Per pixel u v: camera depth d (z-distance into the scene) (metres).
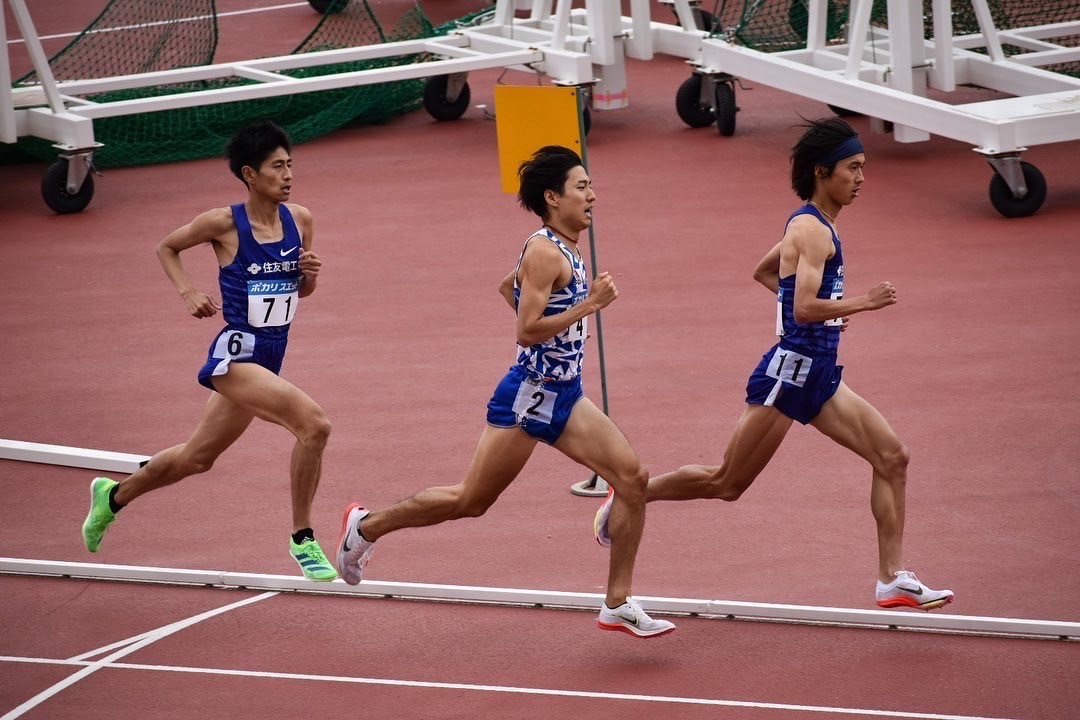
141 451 32.78
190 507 29.81
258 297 24.17
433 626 24.61
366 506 29.41
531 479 30.70
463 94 66.69
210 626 24.81
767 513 28.44
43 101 56.66
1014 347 36.91
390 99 67.00
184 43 73.44
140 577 26.55
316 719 21.58
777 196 51.91
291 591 26.06
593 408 22.83
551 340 22.14
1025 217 48.25
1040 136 47.84
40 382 37.44
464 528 28.42
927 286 41.94
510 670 22.94
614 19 61.59
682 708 21.48
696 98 62.22
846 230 47.81
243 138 23.69
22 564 26.92
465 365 37.41
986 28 56.81
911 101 51.00
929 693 21.67
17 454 32.34
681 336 38.81
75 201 53.91
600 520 25.00
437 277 44.97
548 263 21.95
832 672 22.47
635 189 53.78
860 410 23.47
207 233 24.12
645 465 30.73
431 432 33.16
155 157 61.84
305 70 67.69
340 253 47.94
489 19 70.75
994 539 26.84
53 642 24.31
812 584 25.44
